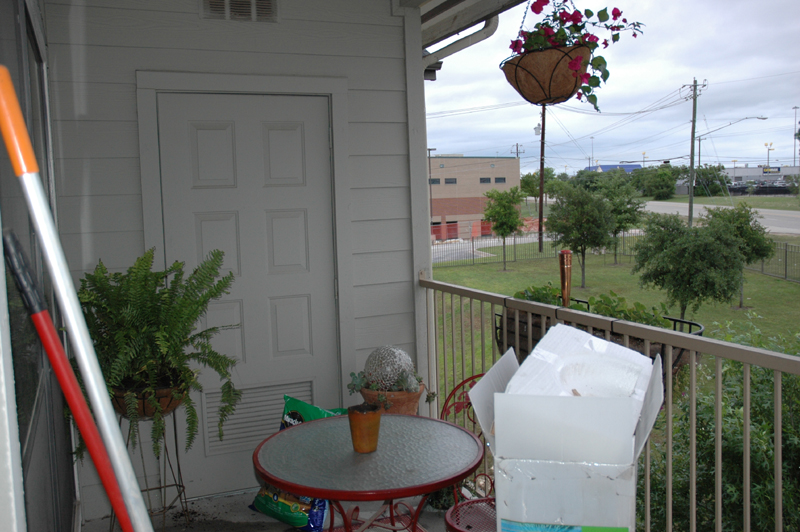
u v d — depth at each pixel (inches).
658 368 38.3
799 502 104.3
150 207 117.1
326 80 127.9
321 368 131.9
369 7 131.4
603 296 106.0
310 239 129.6
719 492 66.4
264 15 123.4
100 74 113.6
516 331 99.8
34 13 81.4
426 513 112.7
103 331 88.2
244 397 126.3
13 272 33.9
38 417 50.1
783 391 111.2
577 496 32.3
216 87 120.3
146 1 115.8
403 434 77.6
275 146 126.2
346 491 60.4
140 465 118.6
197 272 91.1
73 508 99.0
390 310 136.9
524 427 32.6
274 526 111.3
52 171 105.2
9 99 30.8
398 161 136.0
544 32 99.8
